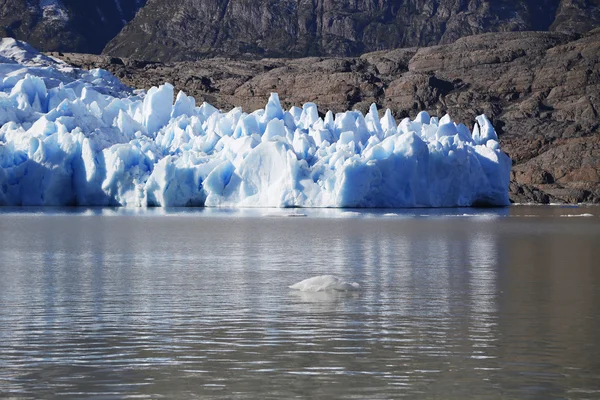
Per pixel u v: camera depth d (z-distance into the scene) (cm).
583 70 18325
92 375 1802
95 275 3375
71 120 8894
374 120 10162
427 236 5644
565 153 15500
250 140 8738
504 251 4509
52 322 2339
